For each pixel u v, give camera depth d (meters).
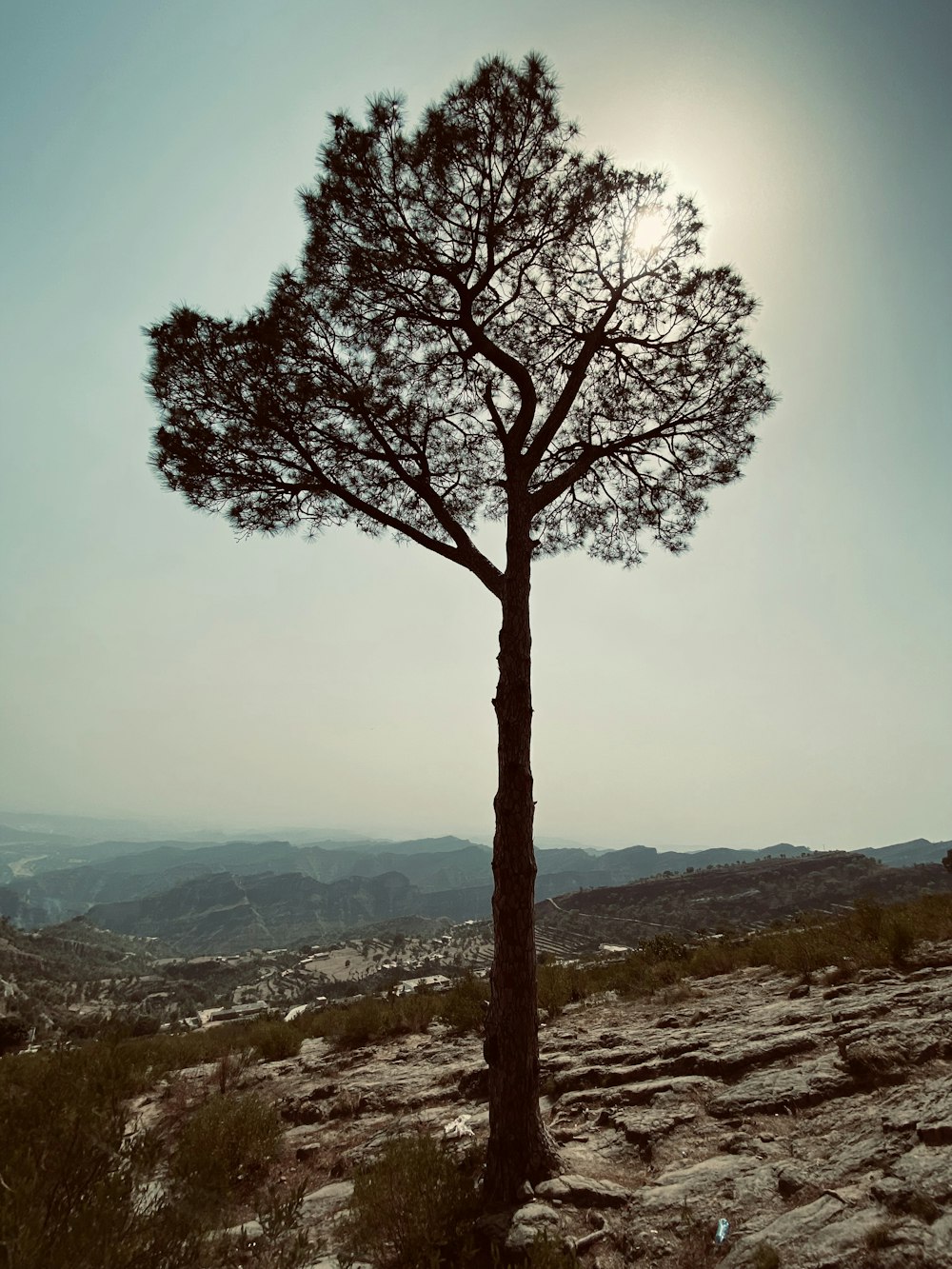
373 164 8.05
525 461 8.12
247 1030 17.14
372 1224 4.82
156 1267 3.62
